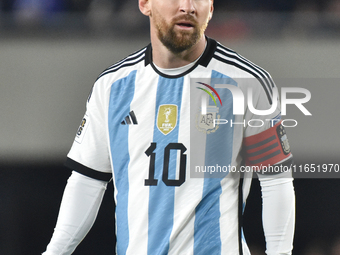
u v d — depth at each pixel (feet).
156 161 16.57
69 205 18.25
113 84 17.76
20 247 42.09
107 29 52.54
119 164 17.26
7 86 49.55
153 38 16.85
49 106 48.52
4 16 52.85
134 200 16.74
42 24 52.90
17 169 46.44
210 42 17.47
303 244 43.47
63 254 18.06
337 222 44.65
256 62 49.52
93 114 18.07
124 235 16.97
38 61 50.83
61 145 47.03
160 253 16.03
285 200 16.70
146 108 17.04
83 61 50.83
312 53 49.08
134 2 52.34
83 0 53.06
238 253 16.19
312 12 51.37
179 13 15.37
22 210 44.29
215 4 52.70
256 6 52.26
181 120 16.69
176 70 16.96
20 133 47.62
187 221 16.12
